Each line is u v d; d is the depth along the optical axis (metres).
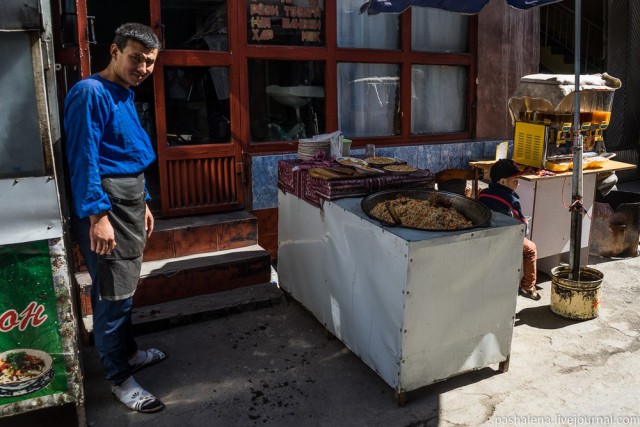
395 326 3.03
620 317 4.22
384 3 4.03
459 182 5.17
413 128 5.81
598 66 8.78
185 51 4.56
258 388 3.34
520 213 4.16
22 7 2.39
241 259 4.46
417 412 3.10
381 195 3.61
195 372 3.50
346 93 5.39
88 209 2.66
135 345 3.46
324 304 3.82
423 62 5.61
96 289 2.97
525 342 3.86
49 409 3.14
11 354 2.69
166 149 4.61
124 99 2.85
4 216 2.53
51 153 2.58
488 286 3.21
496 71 5.96
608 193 5.72
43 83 2.51
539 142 4.77
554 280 4.26
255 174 4.94
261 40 4.88
